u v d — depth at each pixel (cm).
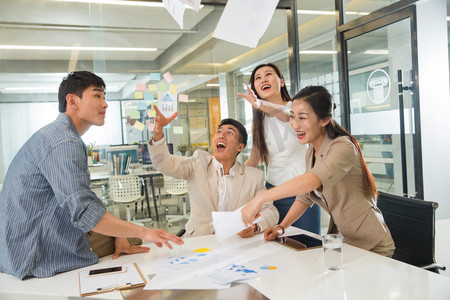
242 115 359
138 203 336
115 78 325
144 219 337
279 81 246
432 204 163
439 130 345
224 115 355
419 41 333
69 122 141
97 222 131
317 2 363
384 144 326
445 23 346
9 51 302
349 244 159
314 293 106
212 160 207
